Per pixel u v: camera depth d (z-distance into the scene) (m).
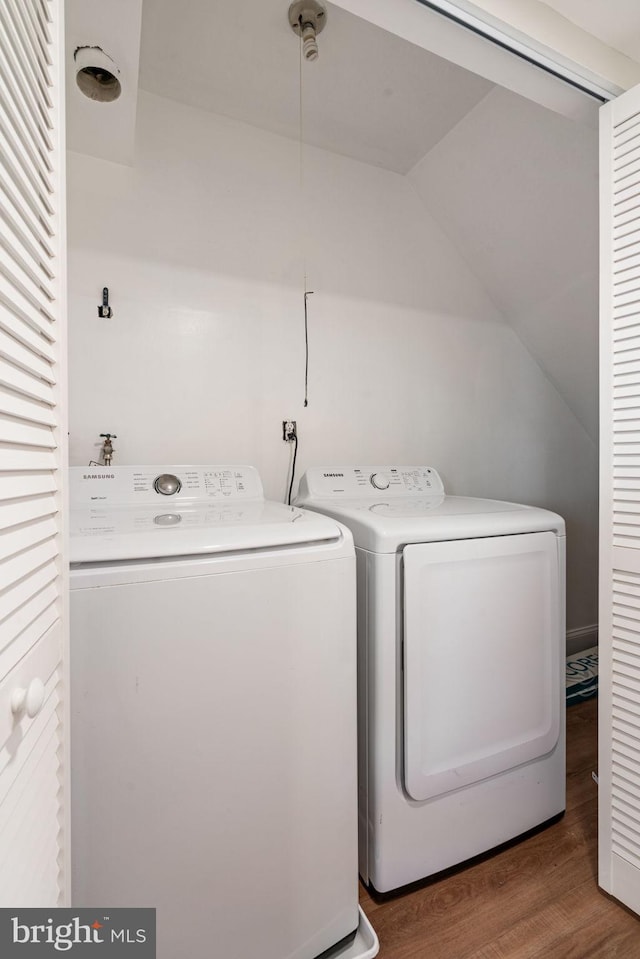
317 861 1.00
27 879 0.47
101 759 0.78
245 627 0.90
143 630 0.81
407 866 1.18
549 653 1.41
